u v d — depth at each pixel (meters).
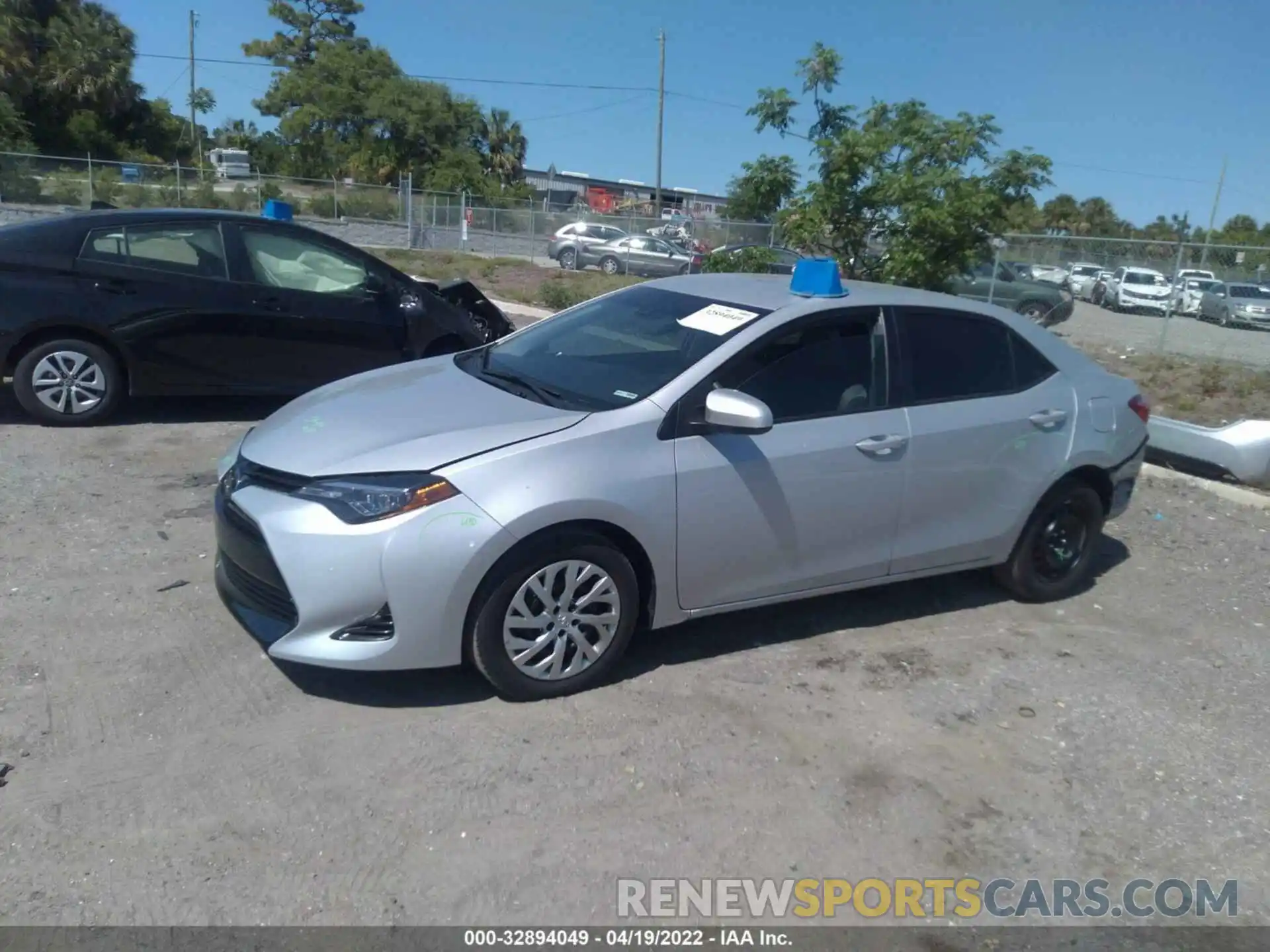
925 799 3.67
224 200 33.75
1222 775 3.97
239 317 7.54
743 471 4.26
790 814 3.53
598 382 4.43
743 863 3.28
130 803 3.32
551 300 18.28
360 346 8.07
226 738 3.70
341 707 3.95
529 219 35.62
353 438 4.04
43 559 5.07
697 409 4.22
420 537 3.71
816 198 10.35
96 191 31.28
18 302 6.94
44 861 3.05
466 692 4.10
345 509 3.75
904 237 10.11
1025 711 4.33
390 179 51.38
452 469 3.81
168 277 7.33
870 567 4.77
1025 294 19.05
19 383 7.14
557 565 3.93
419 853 3.20
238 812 3.32
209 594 4.82
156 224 7.37
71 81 46.69
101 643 4.30
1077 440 5.27
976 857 3.40
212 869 3.07
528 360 4.87
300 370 7.89
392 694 4.05
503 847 3.25
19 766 3.47
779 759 3.82
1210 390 12.80
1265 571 6.25
